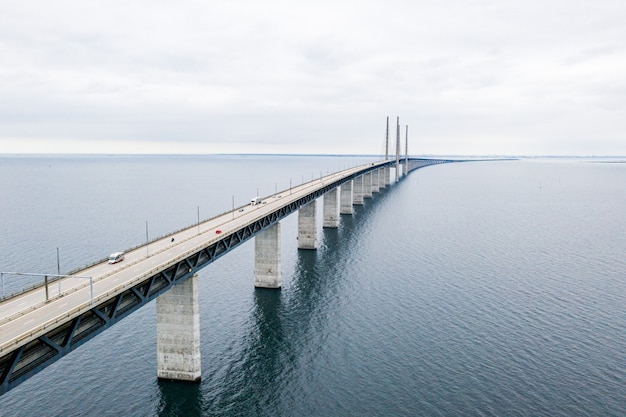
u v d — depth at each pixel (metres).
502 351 66.19
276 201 120.06
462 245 132.75
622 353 65.31
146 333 74.00
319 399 55.50
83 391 57.25
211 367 62.81
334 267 110.06
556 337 70.50
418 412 52.72
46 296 46.00
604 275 102.81
